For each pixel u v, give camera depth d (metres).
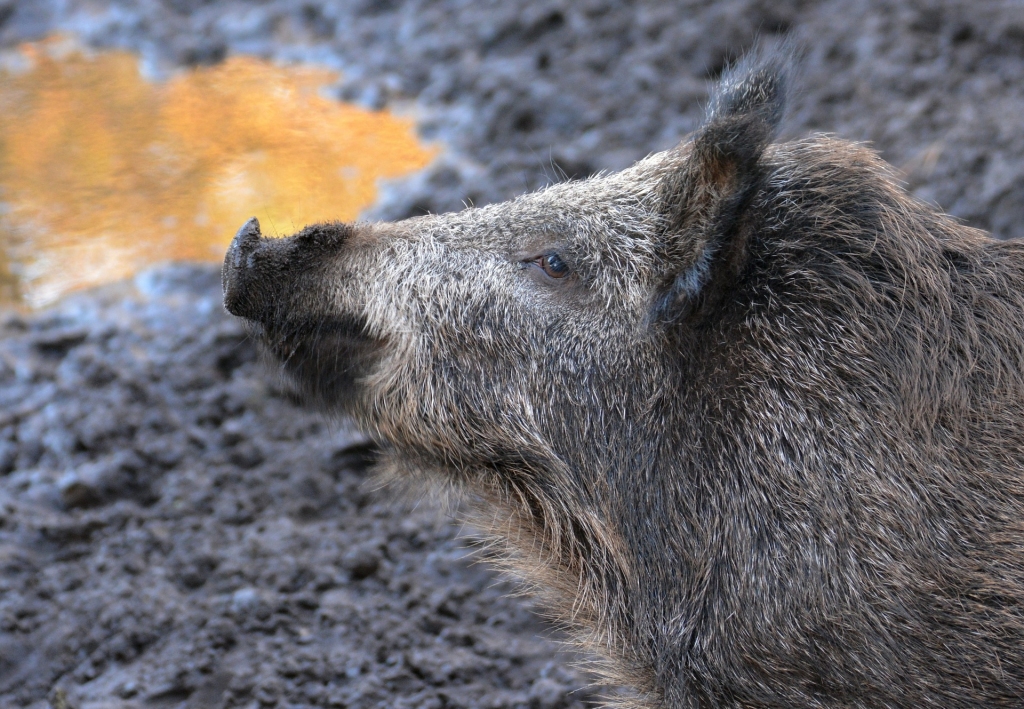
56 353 26.36
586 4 38.16
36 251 29.50
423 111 35.53
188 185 31.88
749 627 14.62
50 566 21.12
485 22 38.28
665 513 15.47
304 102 36.16
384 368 16.81
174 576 21.00
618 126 33.50
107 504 22.67
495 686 19.58
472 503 17.78
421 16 39.47
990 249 16.02
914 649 13.92
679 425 15.35
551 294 16.20
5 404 24.88
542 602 18.41
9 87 36.94
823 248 15.37
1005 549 13.89
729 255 15.14
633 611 16.25
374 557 21.48
